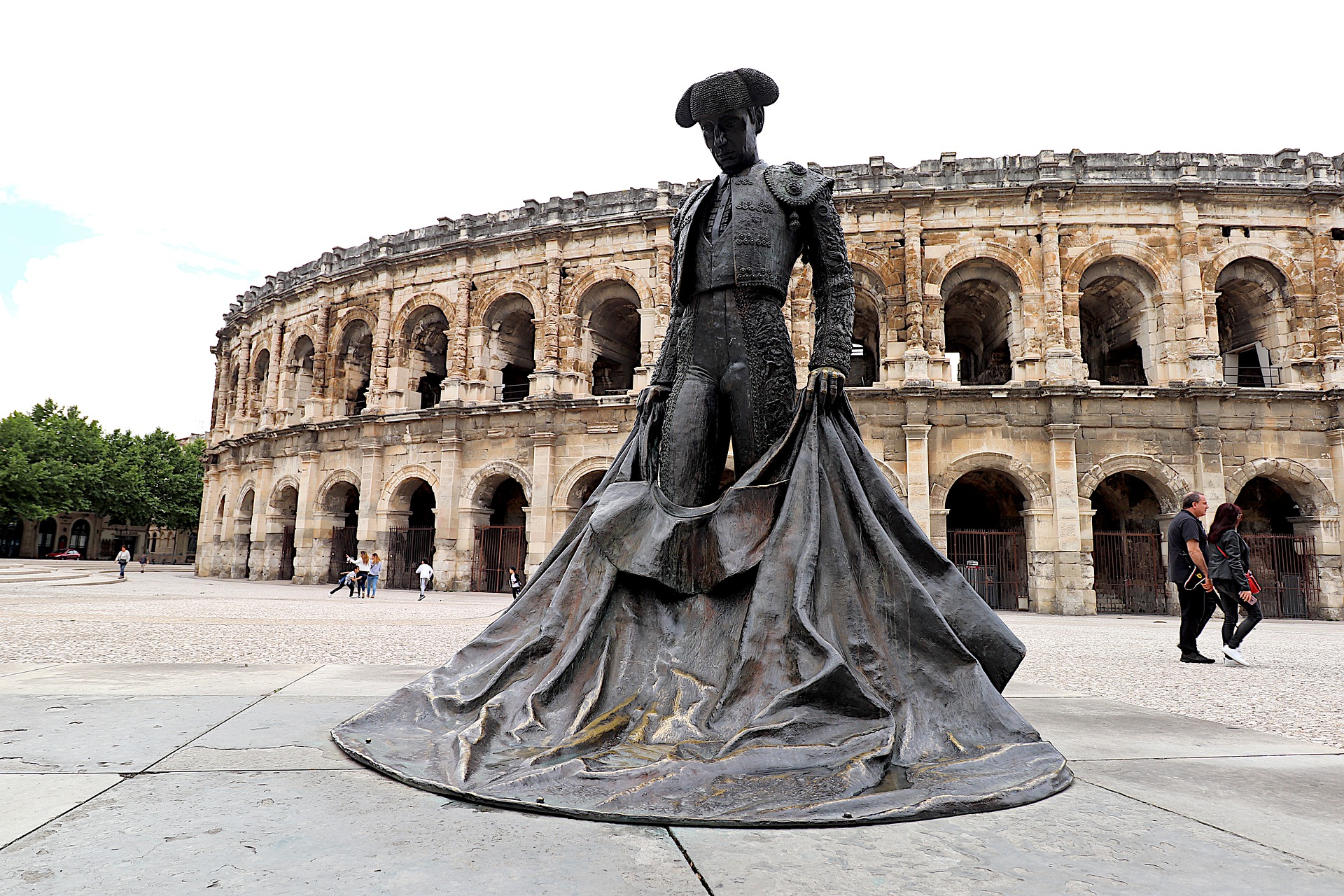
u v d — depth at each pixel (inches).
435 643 474.0
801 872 95.3
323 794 125.6
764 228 201.6
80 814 114.0
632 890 89.3
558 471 1254.9
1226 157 1174.3
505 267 1376.7
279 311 1683.1
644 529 184.2
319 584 1444.4
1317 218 1134.4
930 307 1149.7
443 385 1379.2
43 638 440.1
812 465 180.2
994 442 1098.7
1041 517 1075.3
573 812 114.1
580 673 163.0
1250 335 1194.6
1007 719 151.4
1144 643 618.5
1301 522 1091.3
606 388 1464.1
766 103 212.5
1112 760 161.9
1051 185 1138.0
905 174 1194.0
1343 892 91.4
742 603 172.1
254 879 90.9
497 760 135.7
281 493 1553.9
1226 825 116.6
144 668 289.7
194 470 3176.7
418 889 88.8
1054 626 812.6
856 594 168.6
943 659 159.3
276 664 318.3
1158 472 1078.4
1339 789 139.9
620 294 1332.4
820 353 197.0
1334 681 376.5
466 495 1309.1
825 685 145.0
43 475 2532.0
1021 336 1144.8
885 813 114.0
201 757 149.1
